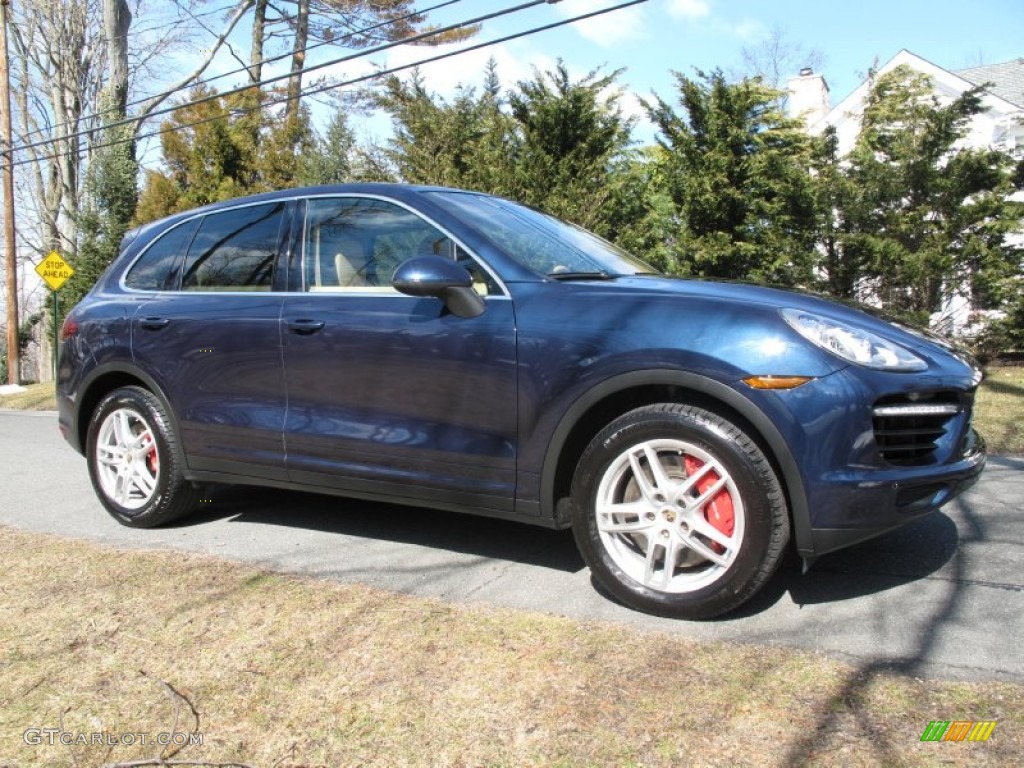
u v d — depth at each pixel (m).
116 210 20.88
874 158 9.74
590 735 2.24
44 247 28.05
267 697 2.52
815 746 2.14
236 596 3.37
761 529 2.85
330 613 3.15
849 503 2.78
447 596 3.32
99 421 4.69
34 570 3.82
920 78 12.74
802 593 3.23
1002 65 21.81
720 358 2.88
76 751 2.28
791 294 3.12
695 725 2.26
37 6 25.53
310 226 4.05
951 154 9.89
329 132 18.03
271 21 25.34
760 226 10.26
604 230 11.30
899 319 3.24
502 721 2.33
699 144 10.64
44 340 24.59
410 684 2.56
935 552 3.65
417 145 14.09
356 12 23.55
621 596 3.11
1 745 2.32
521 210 4.16
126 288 4.73
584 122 11.44
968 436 3.12
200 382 4.22
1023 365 9.75
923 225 9.52
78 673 2.73
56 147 26.50
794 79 26.38
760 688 2.45
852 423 2.77
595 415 3.28
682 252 10.66
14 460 7.44
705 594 2.94
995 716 2.25
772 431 2.81
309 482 3.94
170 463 4.39
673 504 3.01
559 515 3.33
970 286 9.55
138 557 3.97
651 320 3.04
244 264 4.24
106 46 25.98
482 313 3.37
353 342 3.67
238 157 19.02
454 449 3.44
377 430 3.64
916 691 2.40
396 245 3.73
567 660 2.68
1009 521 4.09
